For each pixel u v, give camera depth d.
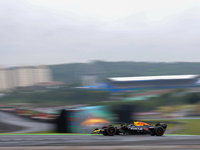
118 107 50.75
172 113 83.62
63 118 40.19
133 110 52.91
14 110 89.88
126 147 10.73
